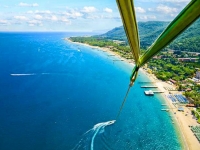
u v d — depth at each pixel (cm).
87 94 8288
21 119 6081
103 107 6969
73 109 6794
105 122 5850
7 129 5531
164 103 6956
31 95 8175
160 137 5150
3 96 8062
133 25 131
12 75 11331
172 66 11231
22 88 9100
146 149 4731
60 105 7150
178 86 8281
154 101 7175
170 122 5772
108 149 4750
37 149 4731
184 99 7181
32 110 6719
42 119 6066
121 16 126
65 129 5503
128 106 6925
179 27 120
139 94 7919
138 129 5488
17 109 6806
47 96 8050
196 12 112
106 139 5094
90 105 7144
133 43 148
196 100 6744
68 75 11281
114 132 5366
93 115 6319
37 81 10188
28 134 5288
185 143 4881
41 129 5509
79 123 5797
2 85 9531
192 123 5669
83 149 4766
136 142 4978
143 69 11256
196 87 8131
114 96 8025
